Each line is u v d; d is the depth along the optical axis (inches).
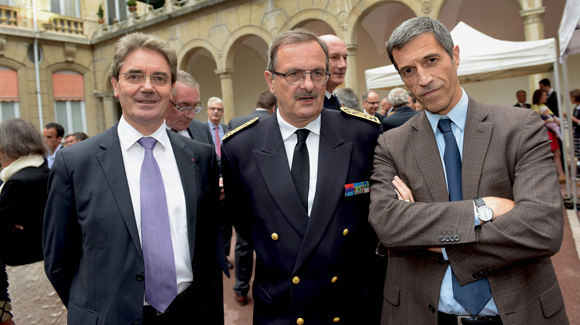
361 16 350.9
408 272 54.3
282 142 61.5
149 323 56.4
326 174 59.1
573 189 197.9
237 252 125.0
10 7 536.1
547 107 253.0
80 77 615.2
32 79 558.9
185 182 60.8
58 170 55.2
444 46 50.4
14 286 80.7
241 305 126.4
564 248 148.6
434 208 48.5
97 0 628.4
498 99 404.2
